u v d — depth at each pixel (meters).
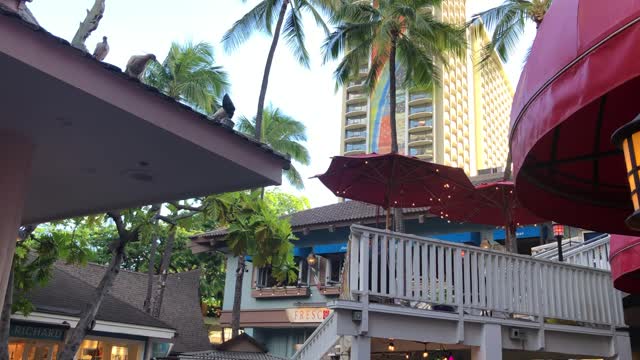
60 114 4.05
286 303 22.42
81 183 5.84
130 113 3.83
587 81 3.65
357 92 104.38
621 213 5.71
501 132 139.50
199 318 23.06
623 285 7.32
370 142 100.06
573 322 9.80
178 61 24.23
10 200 4.42
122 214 10.55
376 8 20.75
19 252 9.54
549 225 17.81
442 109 99.19
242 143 4.58
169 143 4.45
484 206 13.02
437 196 12.22
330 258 21.81
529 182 5.34
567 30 3.95
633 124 2.88
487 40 20.81
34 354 13.65
